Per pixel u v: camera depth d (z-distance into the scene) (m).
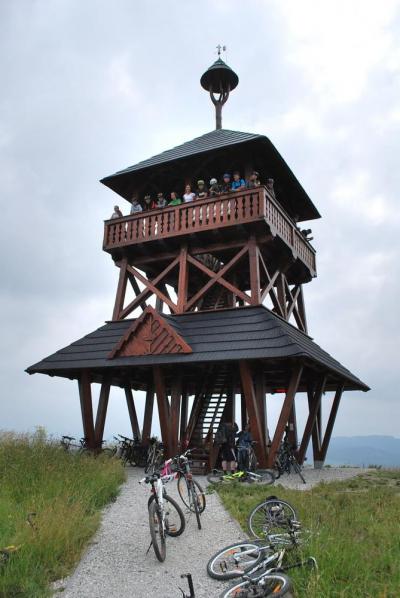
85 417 16.95
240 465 12.98
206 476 14.20
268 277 17.03
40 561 6.20
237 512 8.84
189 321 16.22
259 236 16.38
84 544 7.12
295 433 18.80
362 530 7.24
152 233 17.72
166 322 15.17
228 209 16.27
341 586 5.14
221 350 14.16
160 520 6.90
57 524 6.87
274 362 14.80
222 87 22.19
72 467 11.00
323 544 6.08
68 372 17.64
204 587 5.70
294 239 18.38
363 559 5.78
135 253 18.98
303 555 5.91
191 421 16.53
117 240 18.56
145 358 15.14
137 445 17.25
